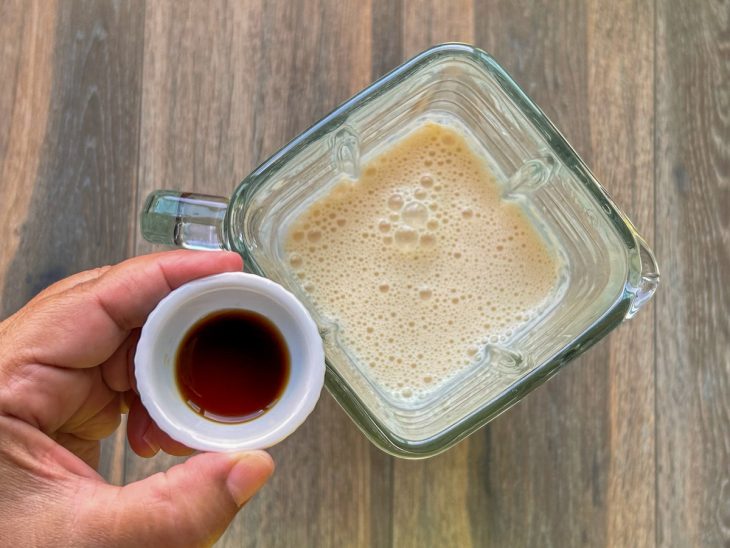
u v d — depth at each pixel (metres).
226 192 0.36
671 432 0.36
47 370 0.26
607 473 0.36
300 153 0.28
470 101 0.31
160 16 0.37
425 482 0.36
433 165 0.31
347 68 0.37
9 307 0.36
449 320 0.31
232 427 0.23
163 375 0.23
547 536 0.36
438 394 0.30
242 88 0.37
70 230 0.36
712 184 0.37
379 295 0.31
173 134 0.37
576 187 0.29
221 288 0.23
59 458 0.25
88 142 0.37
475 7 0.37
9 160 0.37
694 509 0.36
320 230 0.31
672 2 0.37
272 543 0.36
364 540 0.36
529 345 0.30
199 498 0.23
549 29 0.37
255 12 0.37
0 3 0.37
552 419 0.37
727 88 0.37
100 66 0.37
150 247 0.37
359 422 0.27
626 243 0.27
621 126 0.37
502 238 0.31
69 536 0.24
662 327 0.37
